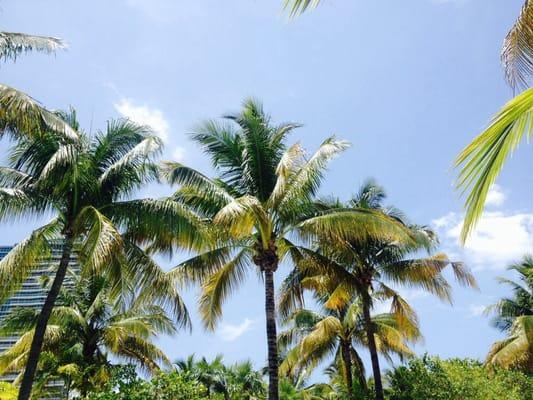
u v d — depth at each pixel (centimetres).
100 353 2183
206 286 1777
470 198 392
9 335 2086
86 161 1448
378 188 2250
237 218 1374
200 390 1502
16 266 1369
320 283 2056
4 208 1395
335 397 3080
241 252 1791
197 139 1762
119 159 1608
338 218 1568
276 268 1638
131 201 1511
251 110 1784
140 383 1430
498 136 379
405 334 2245
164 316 2312
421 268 2091
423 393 2183
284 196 1603
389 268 2148
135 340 2328
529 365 2392
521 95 357
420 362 2317
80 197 1486
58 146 1452
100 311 2216
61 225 1534
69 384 2012
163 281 1500
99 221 1312
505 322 2906
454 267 2136
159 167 1584
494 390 2195
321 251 1988
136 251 1514
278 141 1766
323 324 2389
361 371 2794
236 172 1759
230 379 3966
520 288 2858
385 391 2394
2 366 2134
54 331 2102
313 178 1578
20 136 1113
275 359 1505
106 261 1405
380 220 1541
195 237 1473
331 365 3641
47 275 2244
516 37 417
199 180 1557
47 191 1454
